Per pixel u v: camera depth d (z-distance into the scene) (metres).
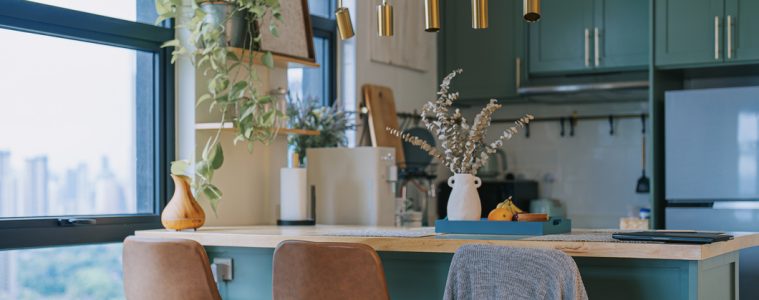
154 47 3.75
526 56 5.75
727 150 4.72
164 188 3.78
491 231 3.04
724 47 4.87
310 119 4.45
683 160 4.84
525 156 6.20
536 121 6.16
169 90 3.78
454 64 5.99
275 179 4.14
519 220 3.05
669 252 2.51
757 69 5.10
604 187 5.92
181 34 3.79
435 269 3.01
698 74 5.36
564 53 5.63
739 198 4.68
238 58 3.79
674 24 4.99
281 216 3.90
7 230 3.18
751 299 4.54
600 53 5.51
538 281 2.41
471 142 3.23
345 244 2.57
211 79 3.82
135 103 3.75
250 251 3.36
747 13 4.83
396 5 5.52
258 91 4.03
